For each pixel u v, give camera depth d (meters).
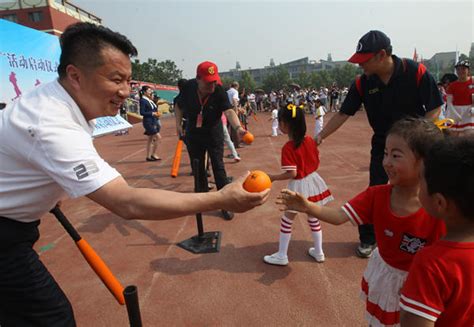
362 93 3.42
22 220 1.76
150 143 9.07
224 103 4.54
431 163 1.26
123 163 9.04
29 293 1.81
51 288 1.90
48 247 4.04
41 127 1.47
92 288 3.20
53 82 1.66
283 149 3.25
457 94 7.46
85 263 3.65
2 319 1.86
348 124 17.39
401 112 3.19
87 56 1.52
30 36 6.42
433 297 1.22
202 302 2.93
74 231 2.21
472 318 1.24
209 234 4.15
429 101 3.05
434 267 1.22
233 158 8.85
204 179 4.95
